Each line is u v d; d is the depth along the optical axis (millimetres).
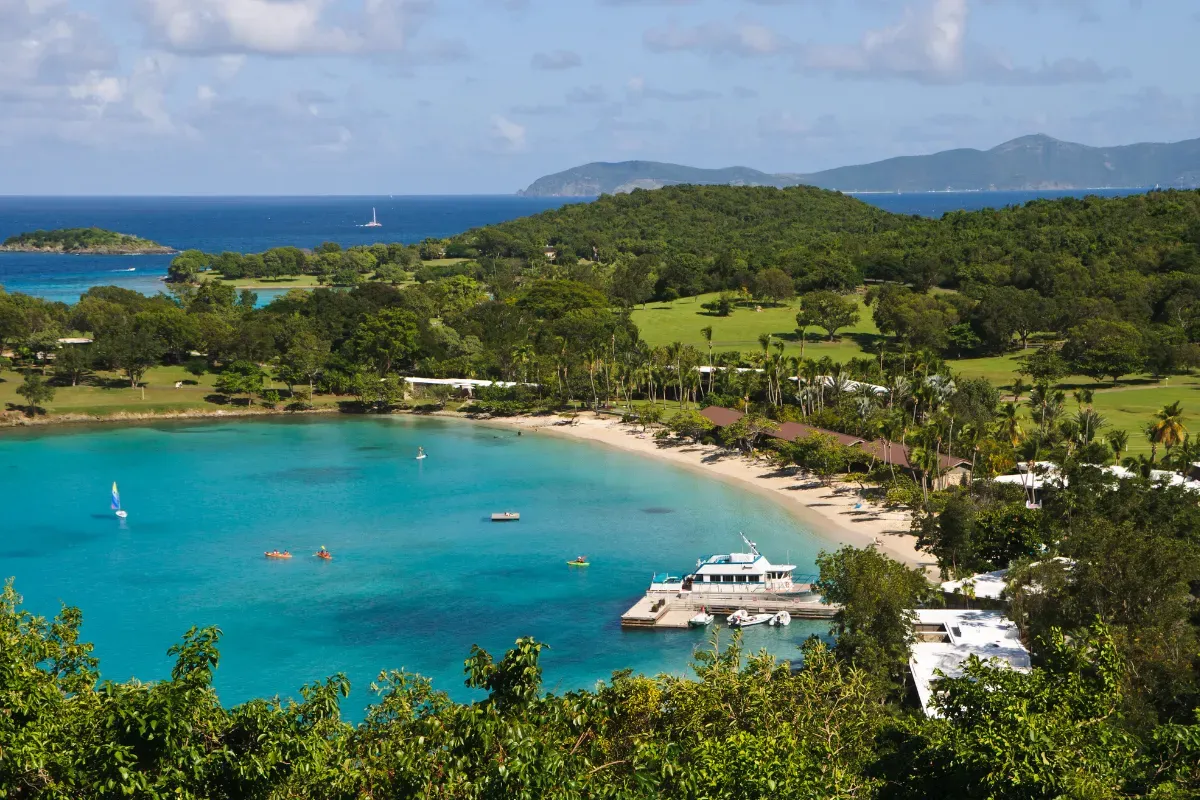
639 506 123688
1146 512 89250
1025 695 36531
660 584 95562
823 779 34469
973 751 31875
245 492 130625
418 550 107562
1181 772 32438
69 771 27406
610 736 40156
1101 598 67125
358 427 173625
